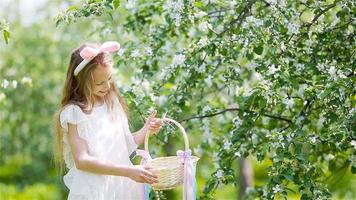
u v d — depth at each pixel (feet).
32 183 45.52
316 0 15.17
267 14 15.06
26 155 41.52
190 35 17.65
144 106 15.81
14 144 38.91
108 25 18.31
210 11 16.16
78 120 12.21
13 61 36.52
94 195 12.27
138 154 13.00
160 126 13.16
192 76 15.67
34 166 44.83
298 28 14.74
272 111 16.61
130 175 11.92
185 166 12.60
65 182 12.67
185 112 17.58
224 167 14.88
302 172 14.02
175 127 16.43
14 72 36.17
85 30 36.78
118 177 12.67
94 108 12.51
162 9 17.16
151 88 16.65
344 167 17.46
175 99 16.08
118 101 13.03
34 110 38.42
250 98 13.92
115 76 18.80
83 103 12.37
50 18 38.17
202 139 18.83
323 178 18.34
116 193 12.63
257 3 15.69
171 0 14.80
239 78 16.11
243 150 15.47
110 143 12.47
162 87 17.02
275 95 13.96
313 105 15.57
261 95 13.87
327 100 14.14
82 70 12.24
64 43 37.86
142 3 17.37
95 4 15.02
